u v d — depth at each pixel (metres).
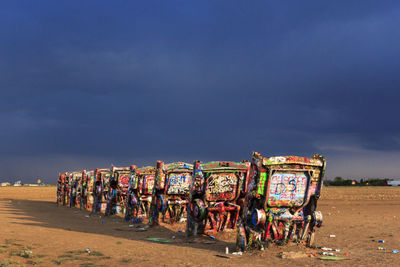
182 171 19.28
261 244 11.34
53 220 21.48
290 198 11.77
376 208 29.50
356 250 11.26
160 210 18.50
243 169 15.44
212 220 14.98
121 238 14.55
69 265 9.05
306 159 11.74
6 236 12.66
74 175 37.47
